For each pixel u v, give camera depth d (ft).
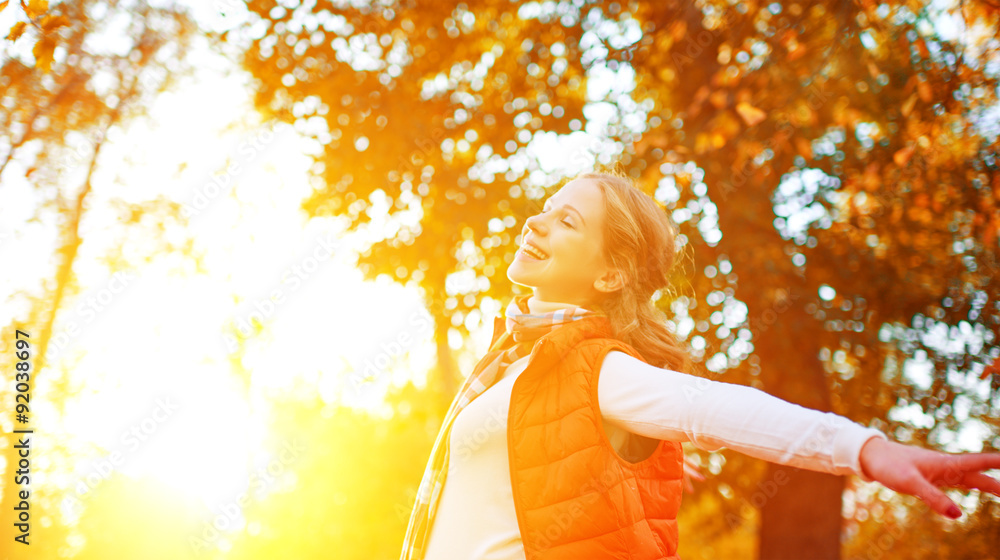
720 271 21.71
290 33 22.59
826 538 21.86
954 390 21.44
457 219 21.95
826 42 16.79
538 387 4.26
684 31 19.70
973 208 18.38
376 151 22.08
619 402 3.96
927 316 21.74
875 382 23.63
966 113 17.04
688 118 18.20
